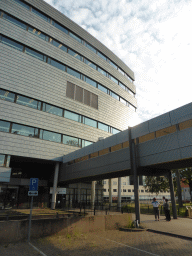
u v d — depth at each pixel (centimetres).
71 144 2467
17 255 616
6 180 1809
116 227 1157
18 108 2036
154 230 1070
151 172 1454
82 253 674
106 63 3422
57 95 2420
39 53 2381
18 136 1989
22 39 2216
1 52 2023
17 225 798
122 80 3784
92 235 970
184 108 1097
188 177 3011
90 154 1872
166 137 1180
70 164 2178
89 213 1507
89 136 2719
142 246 773
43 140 2188
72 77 2691
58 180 2339
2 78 1966
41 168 2578
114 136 1589
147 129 1307
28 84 2158
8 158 1878
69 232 951
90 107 2845
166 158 1152
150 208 2366
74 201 2588
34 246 730
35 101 2211
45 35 2500
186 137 1064
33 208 2211
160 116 1233
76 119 2614
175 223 1283
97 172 1719
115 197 5988
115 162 1532
